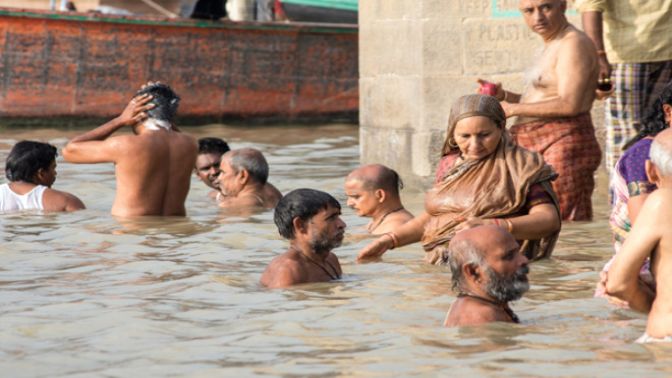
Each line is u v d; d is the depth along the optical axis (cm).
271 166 2591
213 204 1919
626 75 1886
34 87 4112
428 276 1240
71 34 4144
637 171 1064
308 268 1219
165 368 872
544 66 1673
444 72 2262
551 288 1168
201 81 4362
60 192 1798
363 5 2461
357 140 3428
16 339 980
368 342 938
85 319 1051
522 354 881
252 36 4438
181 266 1324
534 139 1675
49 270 1308
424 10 2253
